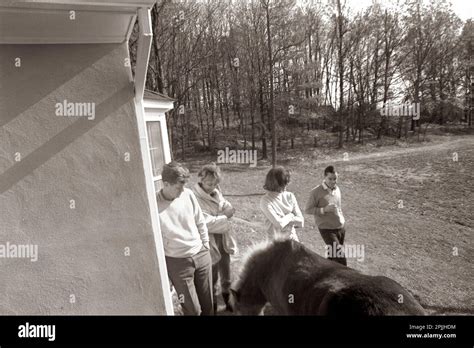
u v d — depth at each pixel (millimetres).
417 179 13086
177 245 3055
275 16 21531
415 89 23625
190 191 3346
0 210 2402
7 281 2420
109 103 2596
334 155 20062
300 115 22719
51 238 2492
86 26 2439
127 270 2635
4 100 2406
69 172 2527
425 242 7430
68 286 2523
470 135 21078
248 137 24391
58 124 2504
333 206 4559
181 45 17953
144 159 2682
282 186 3846
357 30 24516
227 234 4160
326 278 2816
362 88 24922
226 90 24156
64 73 2506
